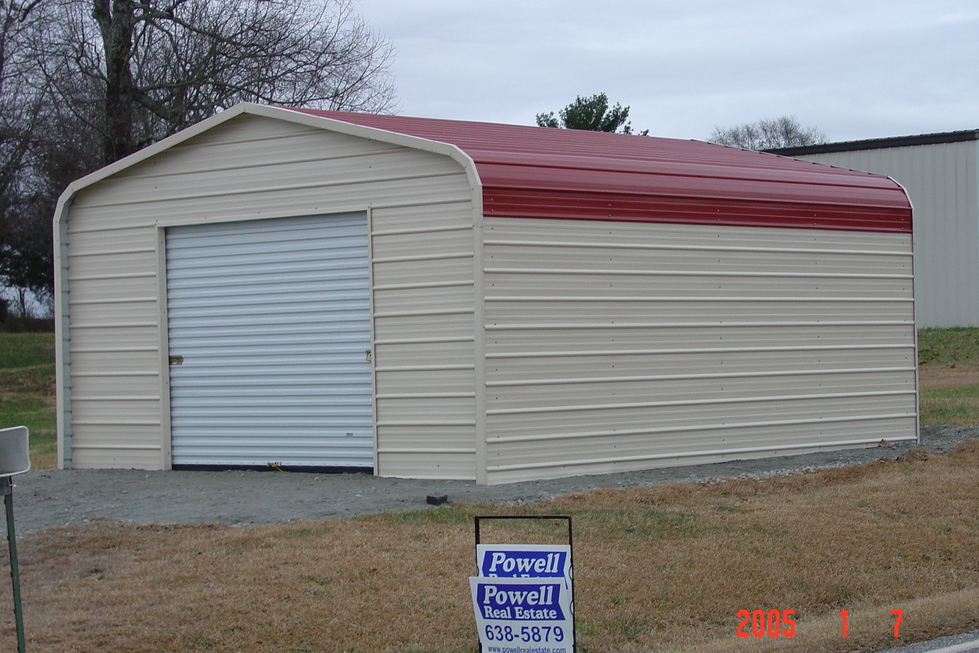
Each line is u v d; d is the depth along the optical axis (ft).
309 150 42.45
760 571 28.40
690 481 39.19
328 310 42.52
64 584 26.17
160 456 45.11
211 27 100.37
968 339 97.40
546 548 19.31
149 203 45.39
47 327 145.28
